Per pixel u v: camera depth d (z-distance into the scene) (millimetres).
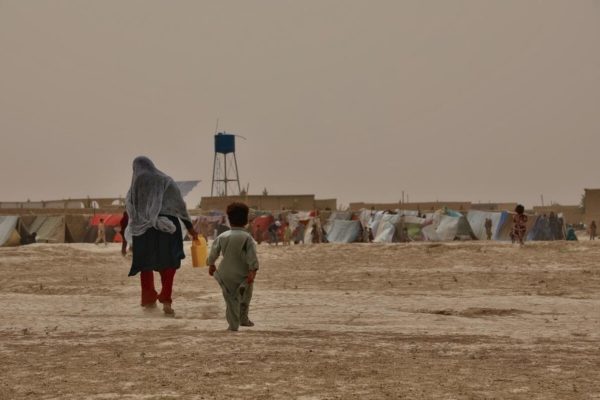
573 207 109375
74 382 9625
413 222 65438
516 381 9789
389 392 9070
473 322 17297
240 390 9133
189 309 19922
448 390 9227
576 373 10367
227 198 93000
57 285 27859
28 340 13430
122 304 21078
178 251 18891
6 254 44156
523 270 34062
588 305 21406
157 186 18891
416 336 14227
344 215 69812
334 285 28484
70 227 71375
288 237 59875
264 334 14008
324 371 10289
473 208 106562
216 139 123750
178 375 9992
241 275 14641
